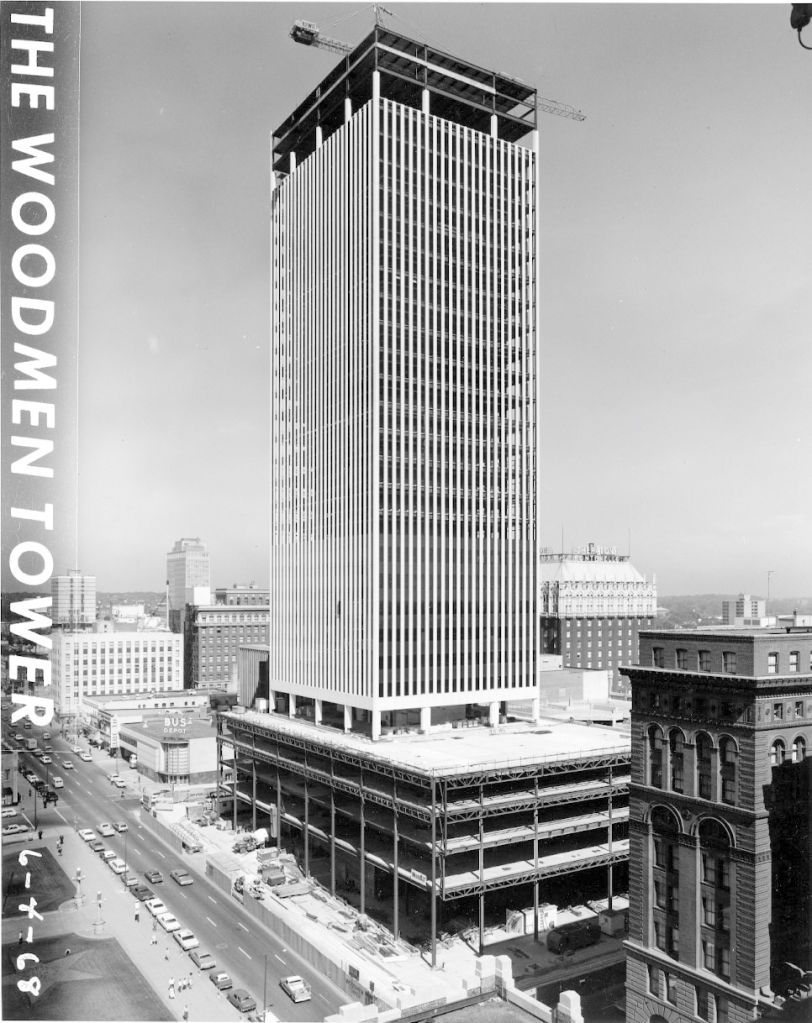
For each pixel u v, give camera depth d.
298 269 143.62
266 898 103.38
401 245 124.38
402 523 121.31
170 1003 77.12
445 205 129.12
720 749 64.12
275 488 148.25
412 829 96.44
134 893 105.69
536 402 136.62
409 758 99.88
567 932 88.81
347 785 104.44
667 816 67.75
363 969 82.81
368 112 124.50
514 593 131.12
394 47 129.50
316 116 142.25
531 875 93.38
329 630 128.75
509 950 88.81
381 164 123.25
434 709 129.38
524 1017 52.03
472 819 91.88
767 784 61.81
